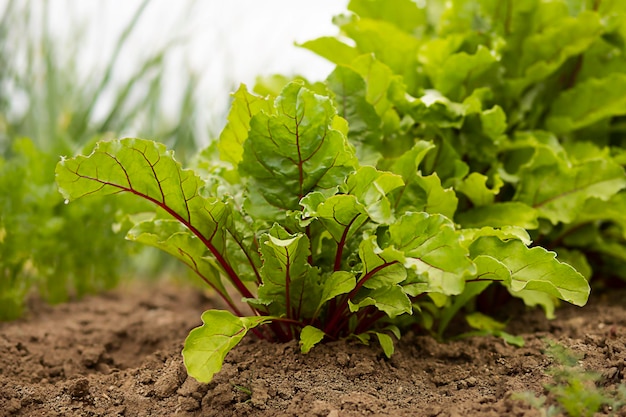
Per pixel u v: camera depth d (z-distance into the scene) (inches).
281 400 46.6
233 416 46.1
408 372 49.4
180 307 66.6
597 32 57.1
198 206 48.1
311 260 49.6
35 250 61.8
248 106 49.3
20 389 49.9
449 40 55.8
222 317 46.4
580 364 47.9
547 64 58.5
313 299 49.3
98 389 49.7
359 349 49.8
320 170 48.0
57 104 79.6
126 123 82.2
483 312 58.9
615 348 49.1
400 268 46.8
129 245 66.8
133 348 57.6
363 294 48.6
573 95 58.8
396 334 49.5
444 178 54.8
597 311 57.7
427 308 54.6
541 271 46.4
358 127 51.6
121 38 81.7
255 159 48.3
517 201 55.2
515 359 50.0
